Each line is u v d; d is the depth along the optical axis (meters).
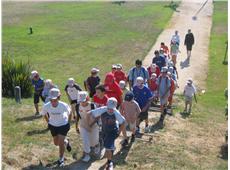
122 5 82.88
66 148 16.83
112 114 15.55
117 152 18.03
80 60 44.00
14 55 45.41
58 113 15.45
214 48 51.06
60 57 45.22
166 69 23.34
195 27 63.66
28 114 22.11
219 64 43.78
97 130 16.83
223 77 39.31
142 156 17.78
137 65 23.28
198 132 22.83
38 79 22.02
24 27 60.75
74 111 21.23
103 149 17.86
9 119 20.70
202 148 20.28
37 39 53.53
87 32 58.66
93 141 16.89
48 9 77.25
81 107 16.27
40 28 60.44
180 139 21.08
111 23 65.19
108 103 15.49
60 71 39.28
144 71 23.36
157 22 66.44
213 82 37.69
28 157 16.41
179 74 39.03
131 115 18.39
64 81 35.34
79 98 16.12
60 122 15.54
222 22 68.19
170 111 25.48
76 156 16.97
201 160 18.58
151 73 25.66
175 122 23.91
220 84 37.12
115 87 19.92
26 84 28.58
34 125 20.19
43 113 15.61
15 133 18.78
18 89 24.83
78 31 59.22
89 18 69.19
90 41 53.16
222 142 21.58
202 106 29.98
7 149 16.81
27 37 54.41
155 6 81.44
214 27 64.31
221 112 28.84
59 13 73.31
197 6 81.38
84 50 48.62
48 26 62.16
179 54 46.22
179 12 75.69
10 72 28.70
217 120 25.98
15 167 15.52
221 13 75.56
